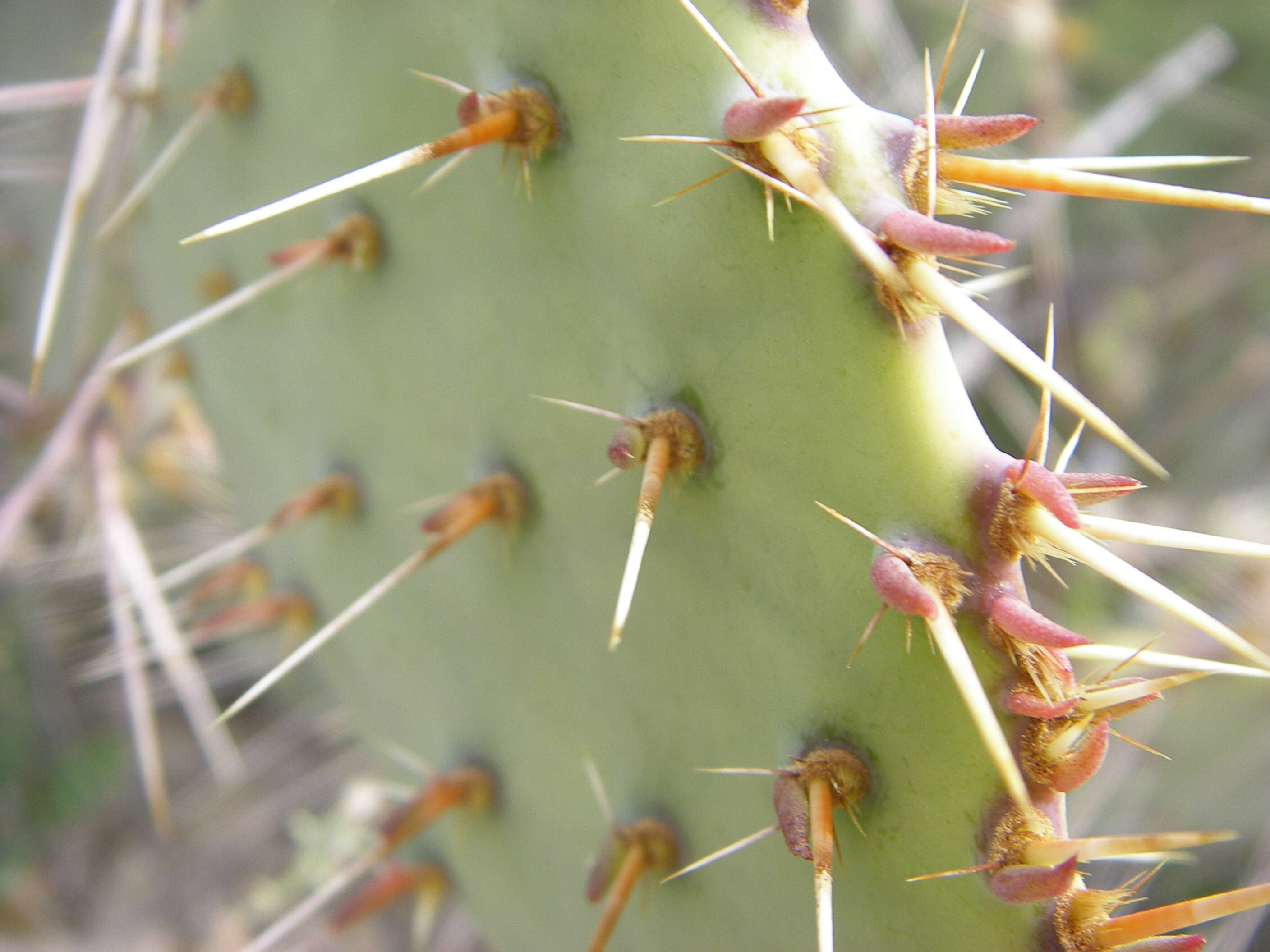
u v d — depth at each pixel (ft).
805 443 0.48
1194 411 1.13
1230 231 1.18
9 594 0.93
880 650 0.48
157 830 1.00
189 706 0.75
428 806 0.62
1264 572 0.98
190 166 0.68
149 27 0.68
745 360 0.49
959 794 0.48
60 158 0.82
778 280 0.48
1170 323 1.17
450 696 0.64
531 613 0.59
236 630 0.72
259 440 0.70
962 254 0.44
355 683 0.70
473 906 0.67
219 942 0.95
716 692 0.53
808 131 0.46
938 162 0.47
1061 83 1.12
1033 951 0.48
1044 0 1.07
